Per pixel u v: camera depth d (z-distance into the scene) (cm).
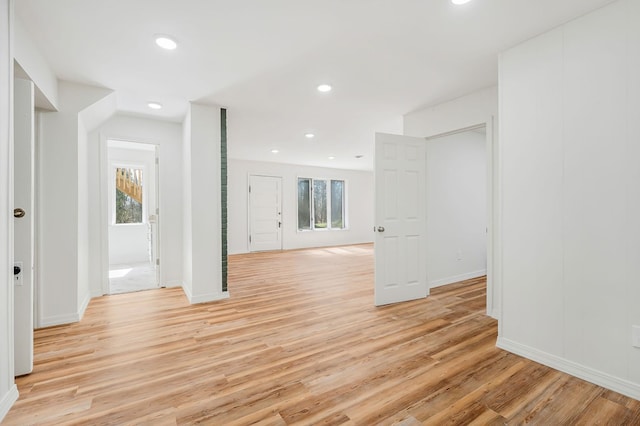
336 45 232
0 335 160
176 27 208
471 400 173
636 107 174
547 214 212
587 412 163
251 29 211
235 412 163
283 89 315
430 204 418
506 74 236
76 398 175
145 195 650
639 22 173
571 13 193
